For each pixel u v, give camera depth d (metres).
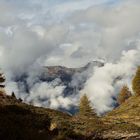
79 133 35.47
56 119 38.00
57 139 28.50
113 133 42.38
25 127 26.31
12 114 29.89
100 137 40.16
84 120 44.38
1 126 23.64
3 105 32.88
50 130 30.47
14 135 22.95
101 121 46.94
